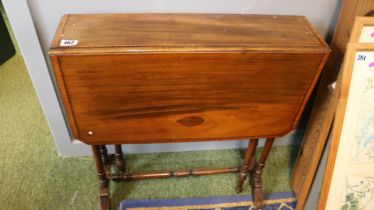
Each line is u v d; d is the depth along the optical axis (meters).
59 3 1.11
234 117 1.09
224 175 1.59
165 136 1.12
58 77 0.91
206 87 0.99
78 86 0.94
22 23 1.12
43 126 1.80
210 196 1.50
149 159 1.65
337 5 1.23
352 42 0.96
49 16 1.14
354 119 1.05
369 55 0.98
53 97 1.36
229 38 0.97
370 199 1.18
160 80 0.95
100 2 1.12
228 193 1.52
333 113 1.09
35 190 1.49
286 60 0.96
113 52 0.87
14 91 2.03
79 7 1.13
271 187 1.55
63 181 1.53
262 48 0.93
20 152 1.65
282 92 1.04
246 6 1.20
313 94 1.52
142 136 1.11
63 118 1.46
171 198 1.48
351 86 1.01
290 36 1.01
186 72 0.94
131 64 0.91
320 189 1.20
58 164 1.60
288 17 1.12
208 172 1.50
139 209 1.43
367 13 1.01
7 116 1.86
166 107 1.03
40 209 1.42
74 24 0.99
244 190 1.53
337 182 1.14
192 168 1.61
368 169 1.13
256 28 1.04
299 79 1.02
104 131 1.07
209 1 1.17
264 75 0.99
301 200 1.35
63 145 1.58
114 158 1.65
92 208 1.43
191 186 1.54
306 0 1.21
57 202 1.45
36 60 1.23
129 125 1.06
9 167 1.58
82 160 1.62
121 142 1.12
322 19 1.27
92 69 0.90
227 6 1.19
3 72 2.17
